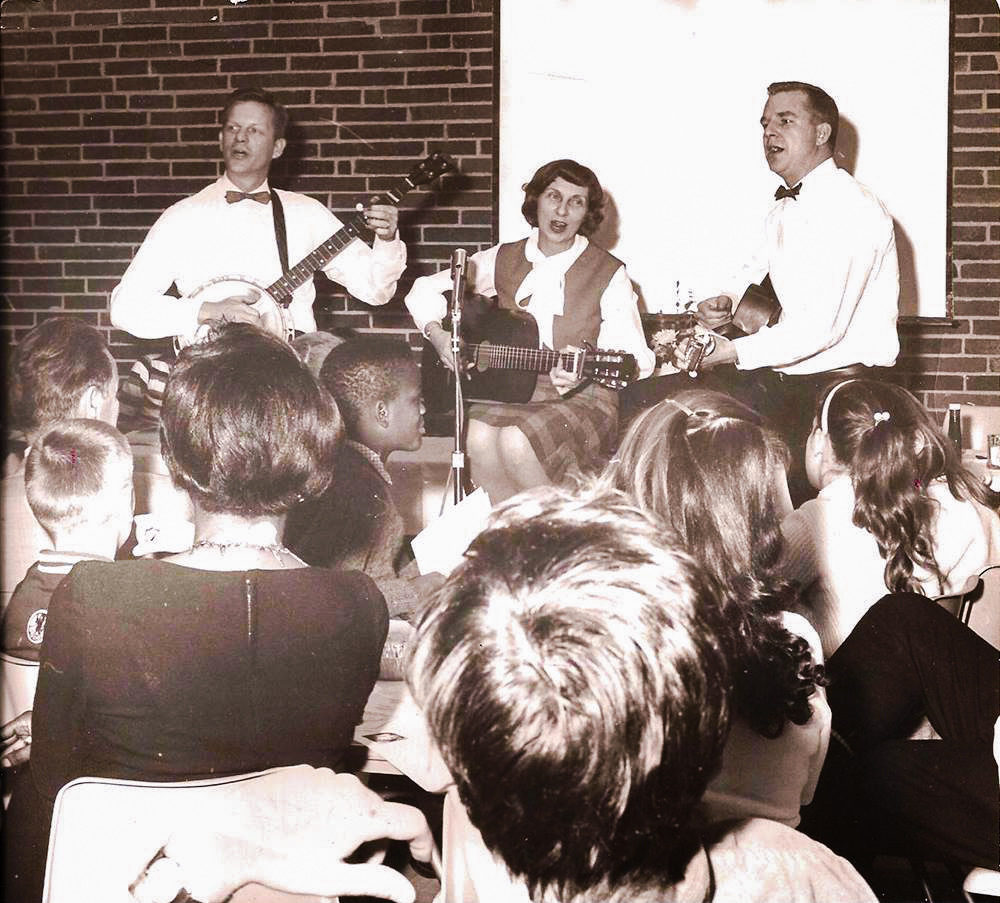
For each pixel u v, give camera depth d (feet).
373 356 11.63
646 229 11.79
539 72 11.85
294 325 11.96
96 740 6.20
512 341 11.62
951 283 11.62
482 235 11.91
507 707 3.52
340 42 12.07
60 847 5.43
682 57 11.74
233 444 7.14
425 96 12.00
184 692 6.15
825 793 7.02
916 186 11.64
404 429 11.46
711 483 8.45
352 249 11.94
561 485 11.26
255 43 12.17
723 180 11.71
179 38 12.25
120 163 12.32
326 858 5.75
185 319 11.94
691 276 11.74
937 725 7.11
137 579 6.24
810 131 11.47
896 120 11.60
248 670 6.21
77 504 10.28
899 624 7.22
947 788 6.61
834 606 10.46
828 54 11.61
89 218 12.36
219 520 7.19
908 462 10.62
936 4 11.50
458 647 3.60
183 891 5.50
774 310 11.51
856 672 7.17
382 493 11.36
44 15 12.39
